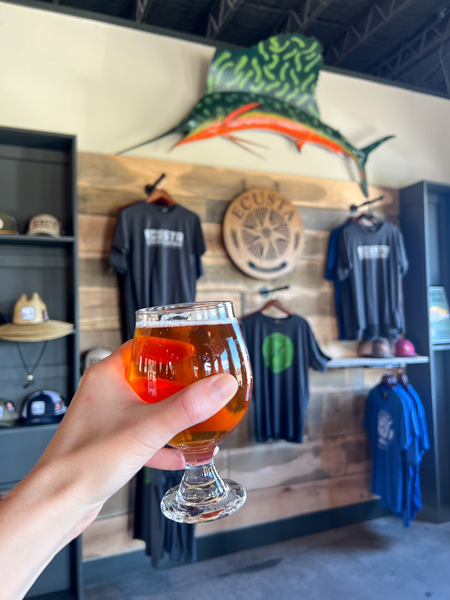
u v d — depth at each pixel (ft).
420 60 12.32
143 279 7.41
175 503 1.57
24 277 7.18
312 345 8.34
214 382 1.28
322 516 8.95
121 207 7.81
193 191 8.39
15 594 1.19
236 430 8.39
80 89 7.75
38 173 7.35
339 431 9.23
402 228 10.14
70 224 7.27
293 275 9.14
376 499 9.48
